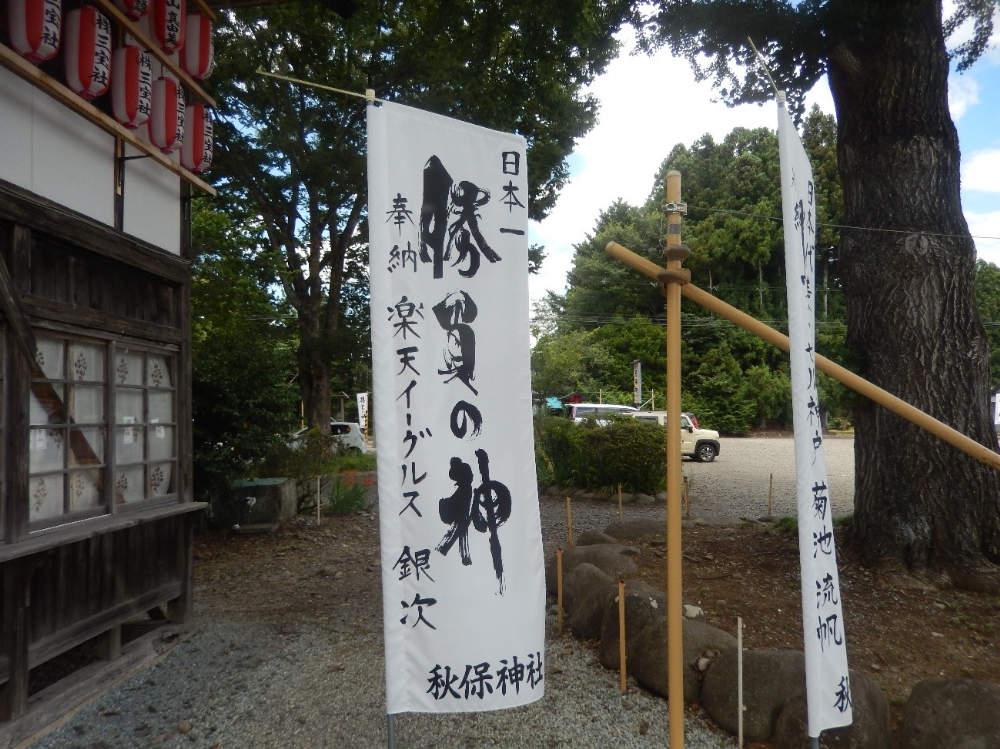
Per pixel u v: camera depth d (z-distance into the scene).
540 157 15.12
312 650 5.16
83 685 4.30
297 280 16.91
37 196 3.98
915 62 6.18
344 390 36.56
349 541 9.31
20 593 3.77
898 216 6.22
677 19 6.39
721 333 34.34
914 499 6.00
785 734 3.51
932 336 6.06
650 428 13.27
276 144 13.66
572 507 12.13
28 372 3.94
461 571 3.01
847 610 5.34
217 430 9.12
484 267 3.12
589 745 3.67
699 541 7.52
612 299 36.47
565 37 8.88
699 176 34.97
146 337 5.16
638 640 4.46
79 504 4.45
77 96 4.16
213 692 4.42
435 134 3.10
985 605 5.41
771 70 6.62
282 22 13.00
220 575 7.57
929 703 3.42
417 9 12.59
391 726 2.93
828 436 33.97
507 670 3.03
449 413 3.04
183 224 5.82
